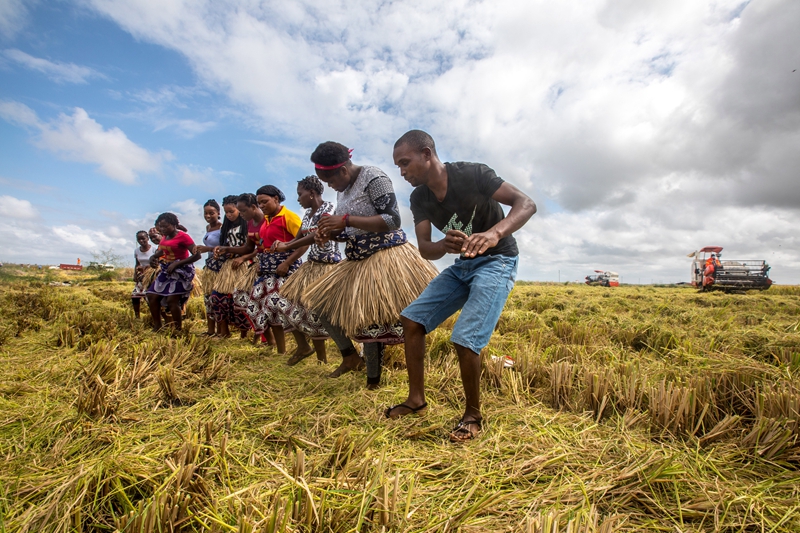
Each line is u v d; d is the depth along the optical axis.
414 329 2.68
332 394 3.09
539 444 2.26
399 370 3.69
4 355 3.99
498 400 2.92
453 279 2.75
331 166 3.24
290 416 2.57
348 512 1.58
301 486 1.59
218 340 5.46
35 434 2.30
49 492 1.76
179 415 2.61
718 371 2.97
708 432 2.38
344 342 3.66
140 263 7.51
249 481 1.88
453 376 3.19
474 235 2.26
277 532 1.42
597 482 1.89
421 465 2.05
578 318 6.57
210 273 5.74
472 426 2.43
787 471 1.96
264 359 4.30
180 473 1.71
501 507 1.72
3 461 2.03
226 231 5.55
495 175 2.54
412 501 1.75
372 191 3.21
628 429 2.44
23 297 7.33
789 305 9.16
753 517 1.66
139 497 1.78
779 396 2.40
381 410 2.73
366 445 2.05
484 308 2.47
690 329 5.22
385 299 3.08
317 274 3.95
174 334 5.54
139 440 2.25
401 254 3.27
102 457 2.04
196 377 3.24
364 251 3.27
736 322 6.24
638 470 1.92
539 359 3.45
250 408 2.79
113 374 3.00
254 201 4.98
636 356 4.09
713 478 1.94
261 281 4.52
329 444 2.27
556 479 1.94
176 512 1.51
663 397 2.48
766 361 3.72
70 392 2.92
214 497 1.70
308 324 3.89
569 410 2.79
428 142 2.56
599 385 2.75
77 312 6.25
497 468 2.03
